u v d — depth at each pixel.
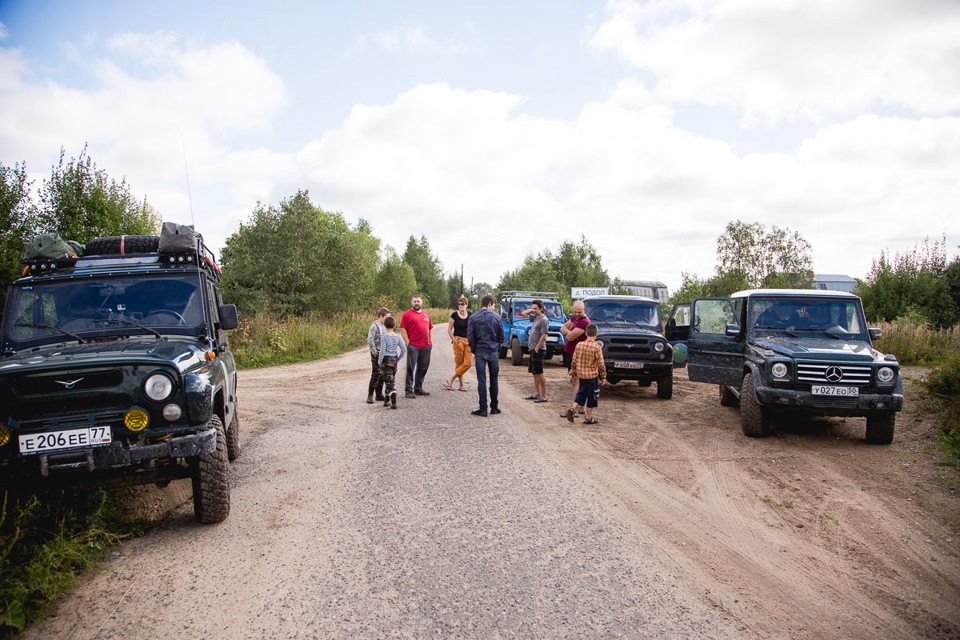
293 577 3.74
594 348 8.43
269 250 26.08
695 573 3.88
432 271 84.00
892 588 3.72
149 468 4.25
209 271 5.94
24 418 3.88
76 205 12.54
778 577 3.85
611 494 5.45
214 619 3.24
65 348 4.50
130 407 4.04
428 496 5.32
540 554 4.12
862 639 3.14
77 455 3.80
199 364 4.54
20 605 3.18
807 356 7.21
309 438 7.61
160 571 3.82
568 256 37.19
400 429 8.09
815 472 6.18
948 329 17.23
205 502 4.43
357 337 25.14
